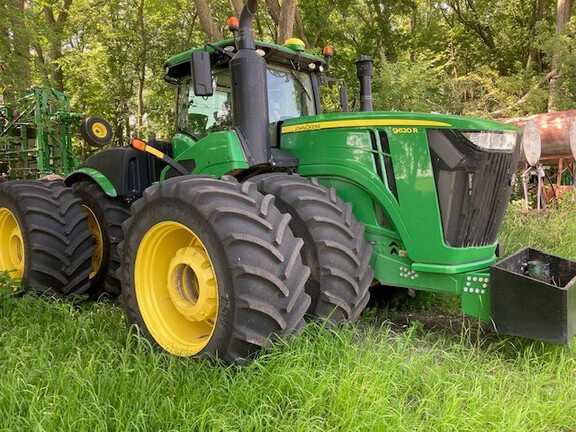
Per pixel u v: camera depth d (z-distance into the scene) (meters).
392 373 2.77
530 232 6.25
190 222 3.00
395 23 20.00
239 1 9.55
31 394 2.50
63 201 4.61
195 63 3.48
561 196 8.68
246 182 3.12
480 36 21.86
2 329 3.59
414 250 3.43
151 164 4.84
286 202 3.34
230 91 4.05
